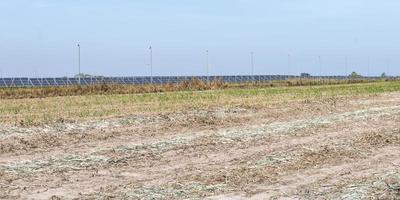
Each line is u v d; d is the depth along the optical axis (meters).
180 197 11.60
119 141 19.72
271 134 21.30
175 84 68.00
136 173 14.35
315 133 21.80
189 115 27.95
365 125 24.44
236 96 44.09
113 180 13.48
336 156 16.53
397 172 13.92
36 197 11.76
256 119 27.20
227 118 27.03
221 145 18.75
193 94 48.66
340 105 35.50
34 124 23.39
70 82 86.38
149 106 33.53
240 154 17.06
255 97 42.34
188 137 20.52
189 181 13.23
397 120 26.36
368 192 11.61
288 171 14.34
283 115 29.14
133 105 34.62
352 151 17.36
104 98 43.69
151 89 62.66
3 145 18.17
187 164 15.55
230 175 13.84
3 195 11.88
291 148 18.03
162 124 24.38
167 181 13.30
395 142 19.22
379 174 13.78
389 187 12.02
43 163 15.38
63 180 13.44
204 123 24.98
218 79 77.94
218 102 36.28
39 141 19.16
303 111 31.25
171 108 31.89
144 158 16.39
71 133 21.14
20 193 12.10
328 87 65.31
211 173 14.16
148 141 19.70
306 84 88.62
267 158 16.22
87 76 93.75
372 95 45.91
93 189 12.50
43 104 36.31
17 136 20.03
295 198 11.47
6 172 14.12
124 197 11.64
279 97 42.31
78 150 17.70
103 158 16.27
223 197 11.63
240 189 12.38
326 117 27.89
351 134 21.41
